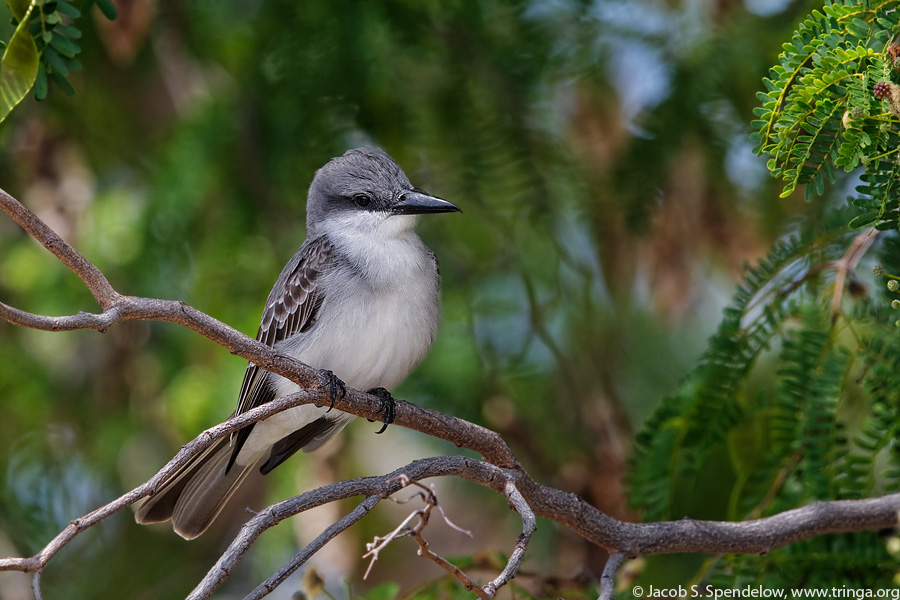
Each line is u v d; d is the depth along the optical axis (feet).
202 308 33.88
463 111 33.17
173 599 37.73
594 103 34.96
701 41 32.53
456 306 35.91
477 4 32.55
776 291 26.30
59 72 20.75
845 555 24.80
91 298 34.42
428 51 32.94
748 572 25.17
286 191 34.09
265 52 32.68
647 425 26.66
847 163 17.15
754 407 26.94
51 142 36.11
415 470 21.24
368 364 30.14
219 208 34.09
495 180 33.37
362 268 30.42
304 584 24.30
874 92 16.60
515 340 37.52
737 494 26.18
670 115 32.14
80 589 37.55
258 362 20.95
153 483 17.74
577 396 36.01
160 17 34.60
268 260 34.58
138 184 36.50
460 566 26.37
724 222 33.60
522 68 33.27
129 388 37.04
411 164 35.29
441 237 37.04
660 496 26.05
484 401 34.78
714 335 26.40
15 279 35.06
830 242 26.21
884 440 23.98
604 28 33.37
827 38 17.71
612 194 33.60
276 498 35.27
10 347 36.22
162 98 37.93
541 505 23.17
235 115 33.40
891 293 24.52
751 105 31.65
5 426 36.78
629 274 35.47
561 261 37.60
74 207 36.17
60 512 37.37
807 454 24.34
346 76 31.91
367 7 31.53
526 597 26.53
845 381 24.44
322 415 30.68
